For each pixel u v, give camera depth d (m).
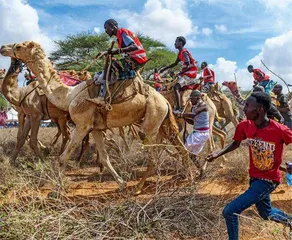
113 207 5.18
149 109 7.45
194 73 9.53
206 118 7.77
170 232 5.11
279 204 6.66
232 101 15.27
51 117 9.67
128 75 7.28
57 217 4.66
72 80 8.83
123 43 7.13
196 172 7.25
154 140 7.52
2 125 19.80
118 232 4.82
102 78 7.20
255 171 4.34
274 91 9.77
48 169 6.81
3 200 5.55
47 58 7.77
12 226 4.50
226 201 5.98
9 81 9.18
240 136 4.55
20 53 7.54
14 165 9.27
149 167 7.25
